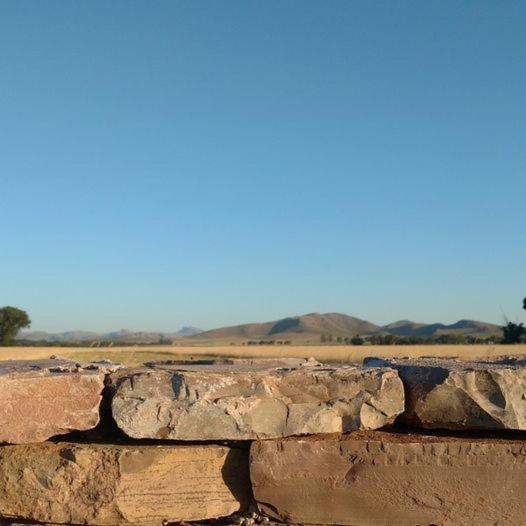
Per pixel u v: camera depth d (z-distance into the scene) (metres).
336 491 1.05
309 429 1.07
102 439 1.10
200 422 1.05
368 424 1.09
